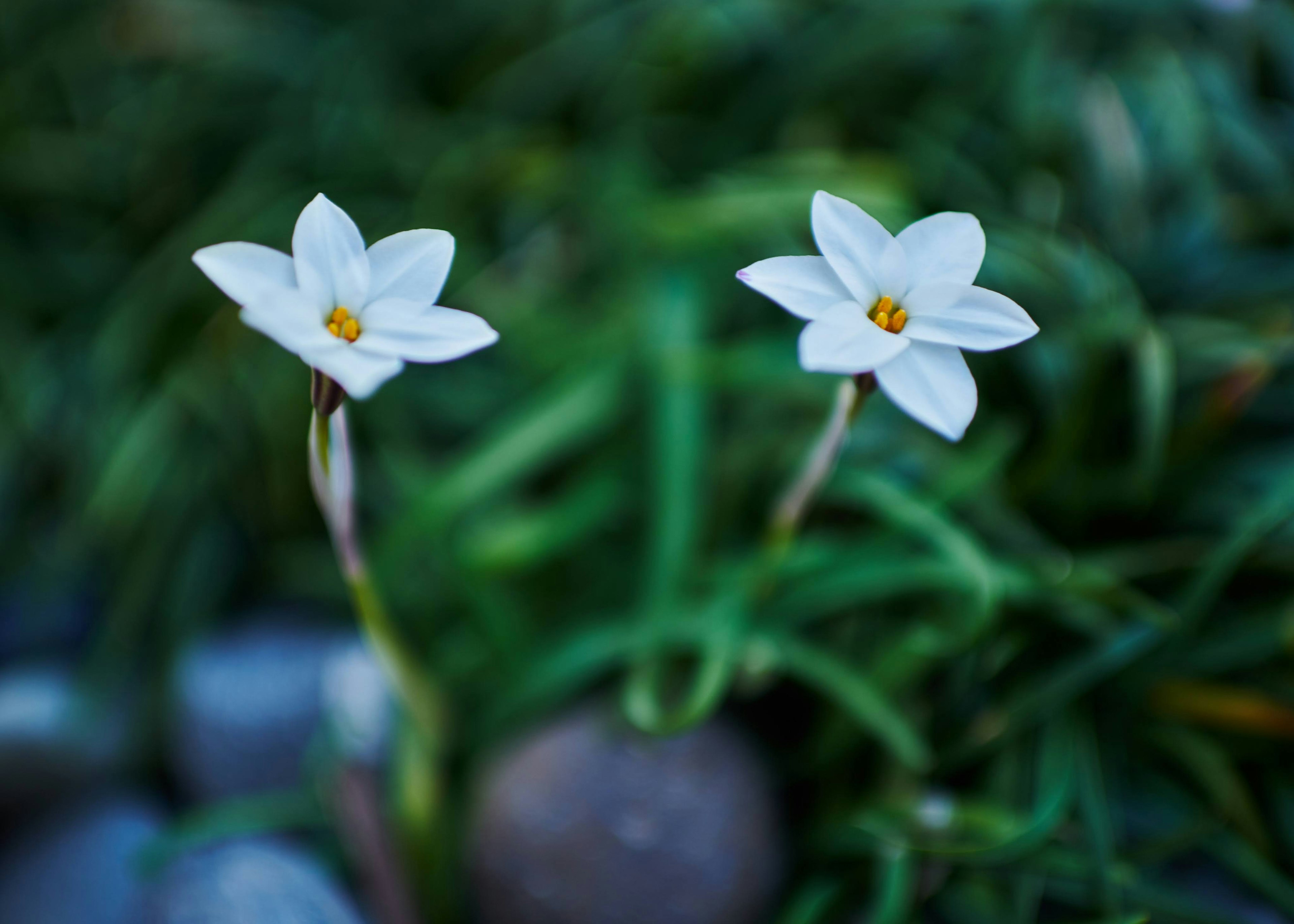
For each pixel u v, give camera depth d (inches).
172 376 17.8
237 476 17.7
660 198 18.3
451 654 15.4
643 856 13.1
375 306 9.3
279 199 19.4
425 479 16.4
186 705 15.7
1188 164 17.0
